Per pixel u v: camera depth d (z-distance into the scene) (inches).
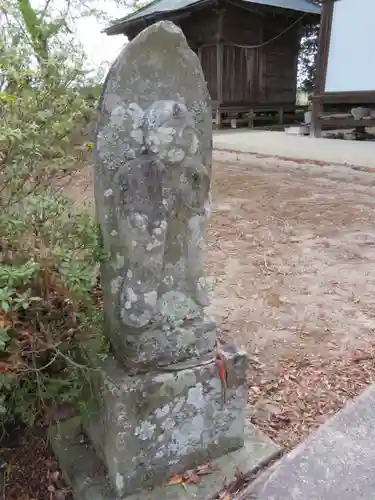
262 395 89.2
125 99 56.0
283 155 370.6
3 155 64.2
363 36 404.2
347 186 268.5
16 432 77.9
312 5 584.7
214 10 537.3
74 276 60.5
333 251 165.8
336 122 444.8
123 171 57.1
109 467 64.6
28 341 65.7
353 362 100.0
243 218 204.5
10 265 60.4
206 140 61.3
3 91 67.0
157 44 55.1
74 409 78.8
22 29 76.9
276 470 70.1
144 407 62.6
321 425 80.1
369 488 67.3
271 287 136.5
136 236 58.6
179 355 65.3
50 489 68.6
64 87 71.3
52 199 68.4
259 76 611.2
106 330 67.3
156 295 61.9
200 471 68.7
